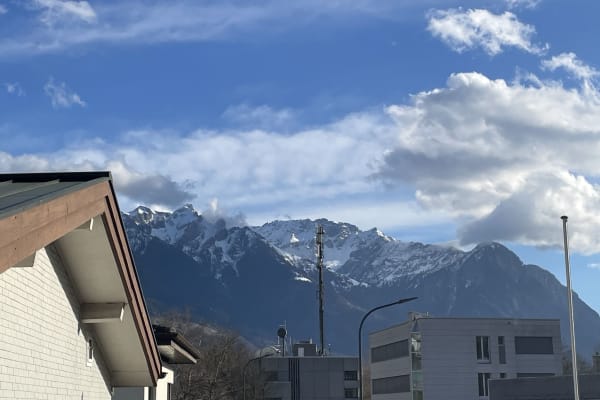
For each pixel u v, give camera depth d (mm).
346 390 117625
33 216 8398
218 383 81688
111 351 15117
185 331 99562
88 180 10828
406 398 102188
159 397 24750
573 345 35844
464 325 98688
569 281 36062
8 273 10516
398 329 105938
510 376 97438
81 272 12922
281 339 133250
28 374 11258
